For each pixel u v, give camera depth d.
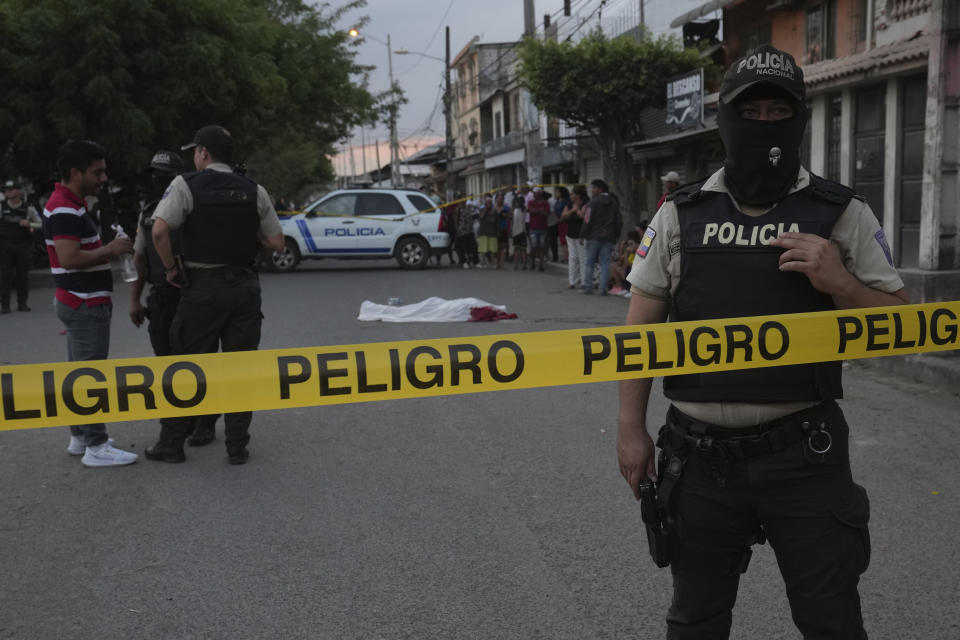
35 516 4.14
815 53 13.97
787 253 1.87
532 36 20.23
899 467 4.58
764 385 1.90
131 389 2.02
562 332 2.06
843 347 1.94
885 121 11.31
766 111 1.89
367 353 2.09
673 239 2.02
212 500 4.31
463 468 4.75
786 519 1.89
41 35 15.12
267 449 5.21
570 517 3.97
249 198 4.81
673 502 1.99
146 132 15.77
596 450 5.02
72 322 4.71
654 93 17.83
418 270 18.39
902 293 1.96
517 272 17.52
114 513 4.16
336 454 5.07
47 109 15.60
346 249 18.12
